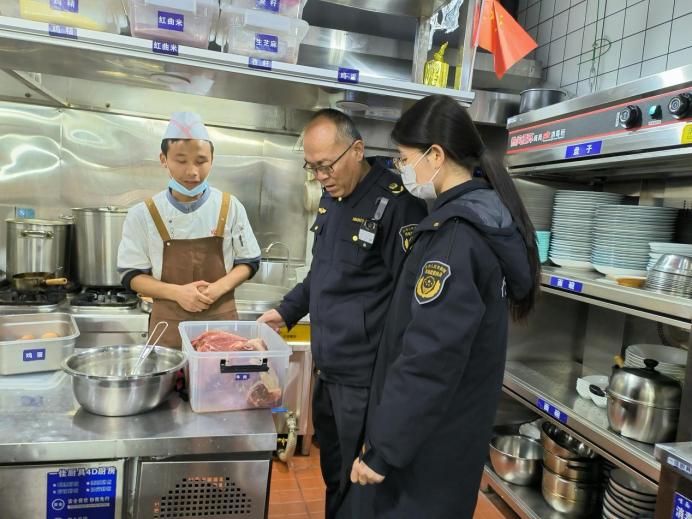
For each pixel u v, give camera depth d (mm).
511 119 2350
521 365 2574
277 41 1620
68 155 2740
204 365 1234
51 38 1433
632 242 1917
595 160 1888
